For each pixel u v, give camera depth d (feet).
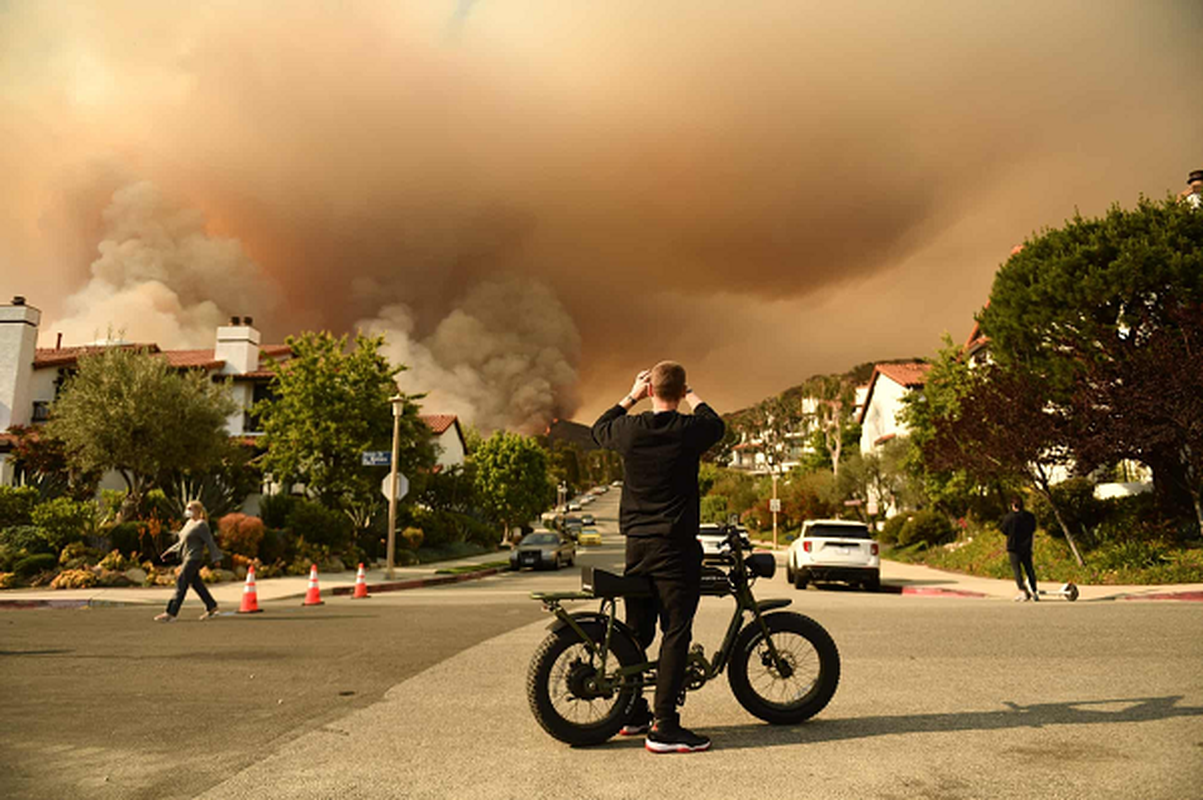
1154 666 20.31
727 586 14.52
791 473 209.97
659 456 13.62
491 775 11.94
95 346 111.14
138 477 71.20
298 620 34.86
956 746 13.19
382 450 92.53
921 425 94.27
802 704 15.03
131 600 45.73
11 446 95.91
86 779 11.97
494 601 46.70
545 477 173.78
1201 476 48.93
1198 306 47.50
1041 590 46.85
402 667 21.98
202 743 14.06
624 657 14.05
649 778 11.68
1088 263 56.95
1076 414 51.85
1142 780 11.30
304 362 91.97
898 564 86.33
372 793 11.16
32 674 21.31
